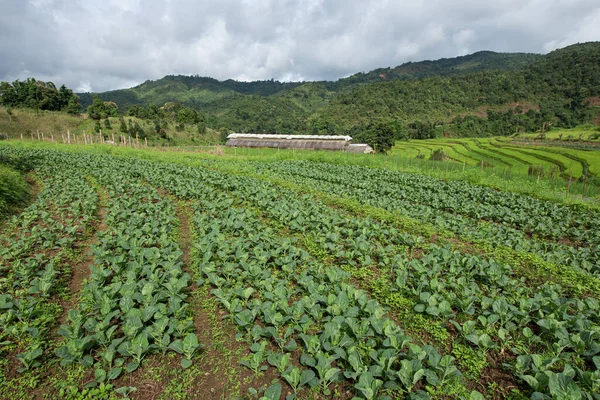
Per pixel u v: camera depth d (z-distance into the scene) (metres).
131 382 5.48
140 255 8.98
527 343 6.43
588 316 7.02
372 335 6.11
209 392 5.37
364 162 34.88
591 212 17.59
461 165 33.88
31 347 5.98
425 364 5.60
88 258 10.27
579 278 8.88
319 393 5.32
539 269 9.37
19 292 7.59
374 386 4.90
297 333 6.57
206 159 36.78
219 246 9.70
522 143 68.94
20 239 10.45
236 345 6.38
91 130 73.44
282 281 8.02
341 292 7.05
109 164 26.25
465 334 6.33
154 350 5.98
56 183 19.06
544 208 17.83
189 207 15.94
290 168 29.88
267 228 11.57
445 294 7.63
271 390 4.88
